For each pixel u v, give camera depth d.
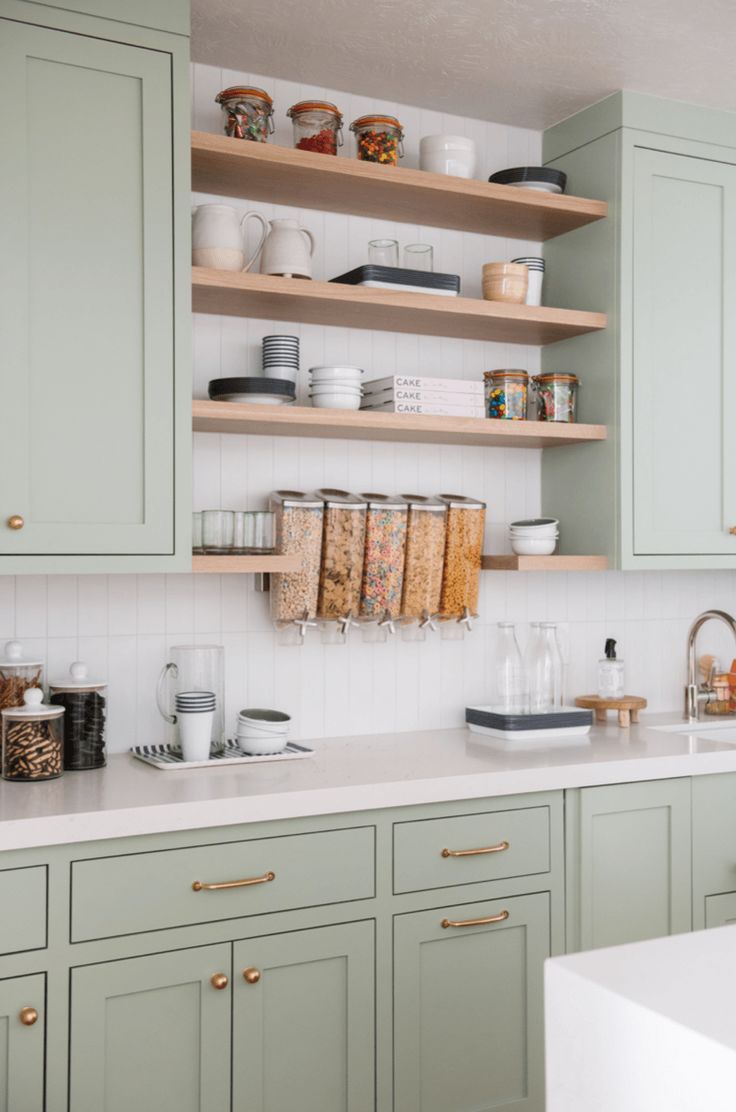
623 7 2.47
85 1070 2.00
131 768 2.46
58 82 2.23
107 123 2.28
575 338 3.07
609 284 2.94
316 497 2.77
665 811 2.67
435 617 2.89
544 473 3.20
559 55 2.71
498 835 2.44
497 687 2.96
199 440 2.73
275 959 2.18
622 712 3.10
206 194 2.76
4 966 1.94
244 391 2.53
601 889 2.56
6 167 2.18
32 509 2.21
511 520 3.17
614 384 2.92
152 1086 2.06
